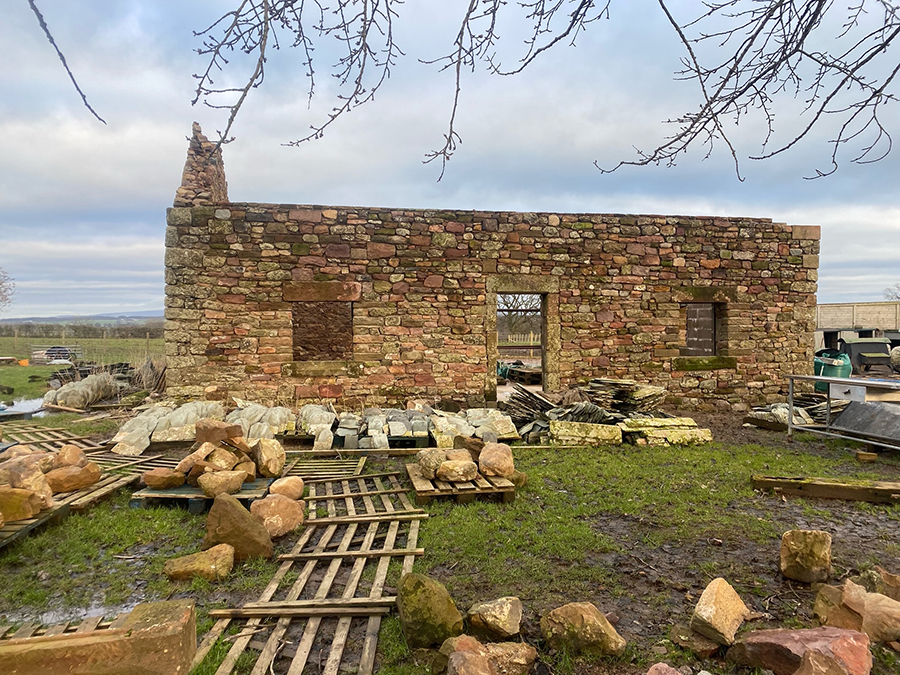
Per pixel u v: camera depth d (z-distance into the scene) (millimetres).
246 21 1850
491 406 9547
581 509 4859
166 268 8625
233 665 2568
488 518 4621
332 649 2707
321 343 13992
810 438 8055
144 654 1676
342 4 1988
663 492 5348
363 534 4301
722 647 2713
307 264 9031
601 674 2572
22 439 7012
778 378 10773
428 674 2537
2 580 3418
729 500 5141
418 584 2838
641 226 10172
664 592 3371
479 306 9570
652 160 2473
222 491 4641
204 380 8742
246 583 3402
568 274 9906
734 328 10586
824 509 4887
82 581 3438
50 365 18062
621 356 10117
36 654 1621
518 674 2498
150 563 3688
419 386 9391
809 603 3213
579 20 2033
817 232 10930
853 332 17344
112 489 4898
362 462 6312
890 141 2197
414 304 9375
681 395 10336
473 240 9562
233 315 8828
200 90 1863
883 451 7191
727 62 2145
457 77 2240
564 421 7680
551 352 9852
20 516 3951
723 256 10500
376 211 9266
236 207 8820
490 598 3271
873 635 2734
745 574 3600
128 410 9281
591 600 3268
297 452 6699
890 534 4316
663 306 10273
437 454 5445
